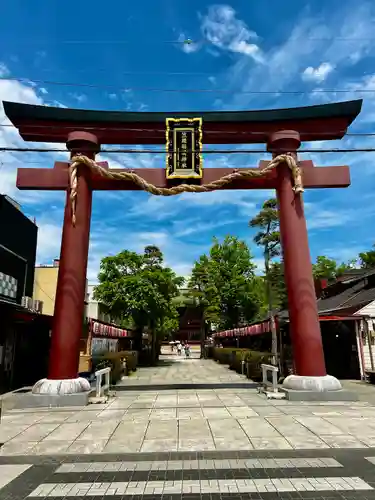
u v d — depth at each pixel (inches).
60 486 197.5
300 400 438.3
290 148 525.0
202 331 1679.4
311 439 278.2
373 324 677.3
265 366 532.1
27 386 598.2
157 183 528.1
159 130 530.9
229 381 684.7
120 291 1074.1
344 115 520.7
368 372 637.9
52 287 938.1
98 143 532.7
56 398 424.8
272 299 923.4
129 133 529.7
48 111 514.0
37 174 519.8
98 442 279.0
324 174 531.5
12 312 534.3
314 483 196.2
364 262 1369.3
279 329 699.4
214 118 524.7
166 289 1162.0
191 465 226.4
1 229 568.4
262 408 396.2
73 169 503.2
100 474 214.4
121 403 438.3
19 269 632.4
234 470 216.8
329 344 796.6
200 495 182.9
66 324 469.7
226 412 376.5
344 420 338.3
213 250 1609.3
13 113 508.4
